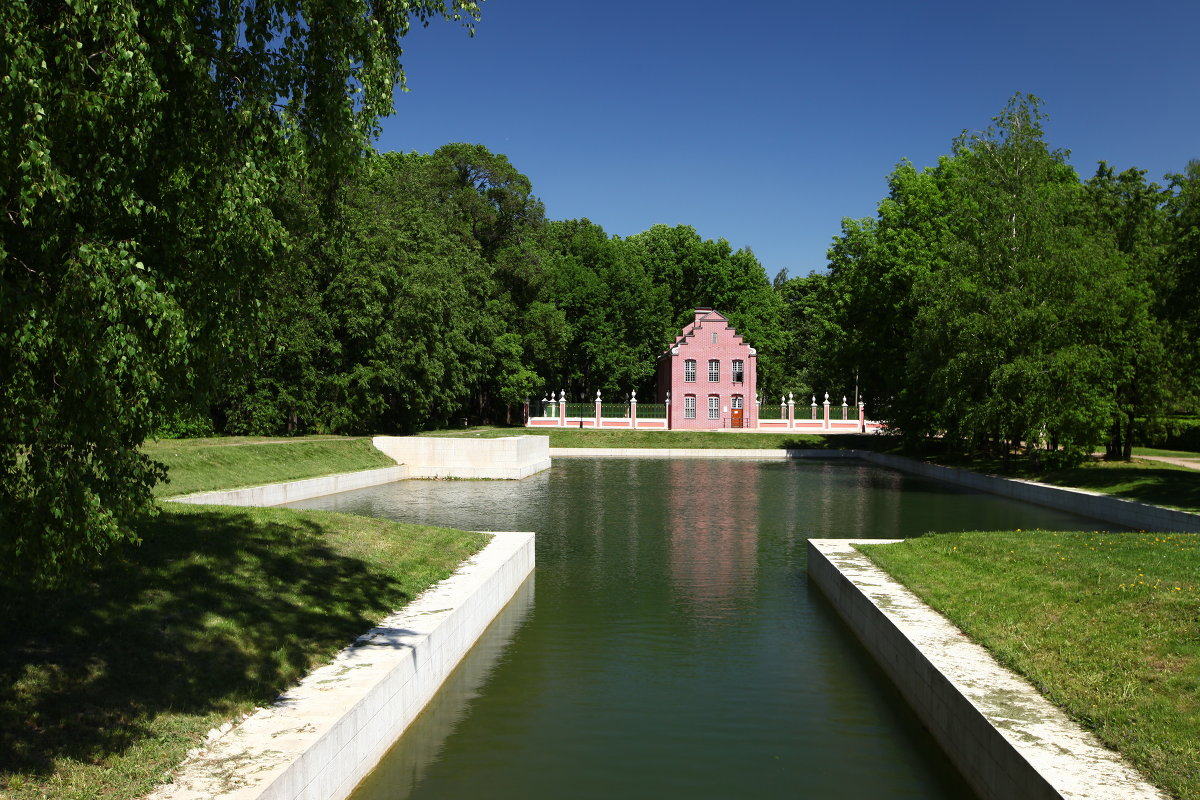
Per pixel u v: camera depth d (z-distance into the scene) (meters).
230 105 8.61
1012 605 11.48
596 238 84.81
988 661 9.67
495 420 78.81
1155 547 13.84
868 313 53.22
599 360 78.94
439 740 9.73
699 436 67.88
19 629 8.92
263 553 13.32
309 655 9.76
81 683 8.11
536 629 14.52
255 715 7.99
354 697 8.50
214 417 45.22
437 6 10.37
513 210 72.00
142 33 7.70
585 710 10.73
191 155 7.98
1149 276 38.88
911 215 51.66
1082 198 43.28
